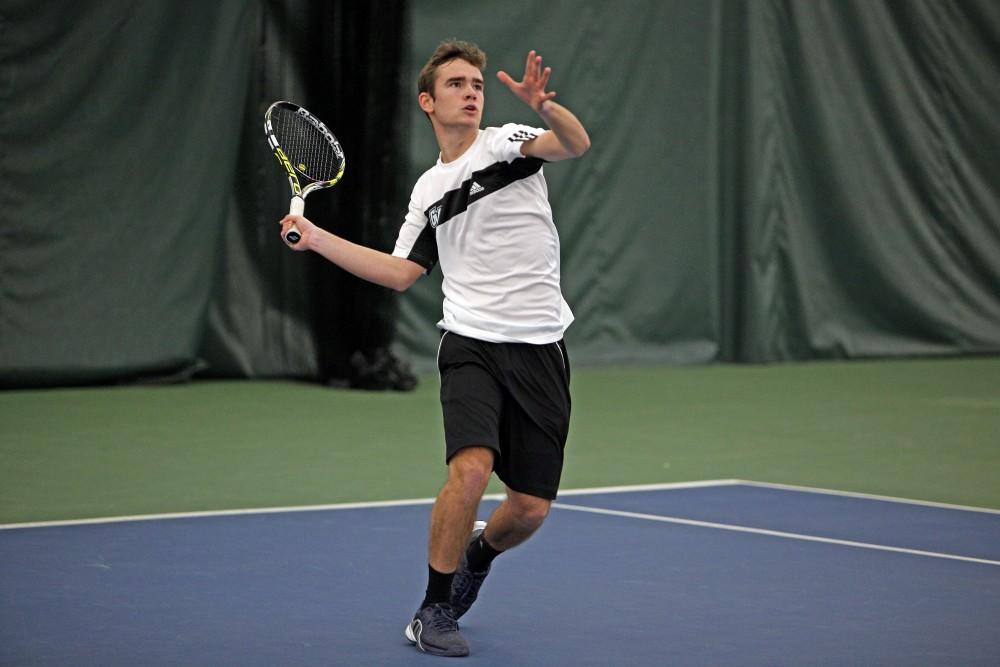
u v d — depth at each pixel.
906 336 46.38
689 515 19.19
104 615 13.32
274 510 19.23
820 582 15.05
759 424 30.03
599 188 41.62
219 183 35.03
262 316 36.69
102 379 34.03
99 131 33.59
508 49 39.44
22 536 17.22
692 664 11.84
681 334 43.53
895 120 45.72
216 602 13.90
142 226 34.22
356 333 35.25
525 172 12.59
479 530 13.07
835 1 44.72
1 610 13.48
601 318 42.06
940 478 23.23
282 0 35.56
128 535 17.34
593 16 40.94
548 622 13.27
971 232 46.97
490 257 12.59
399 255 13.20
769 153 43.97
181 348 34.91
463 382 12.46
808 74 44.34
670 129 42.69
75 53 33.19
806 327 44.84
